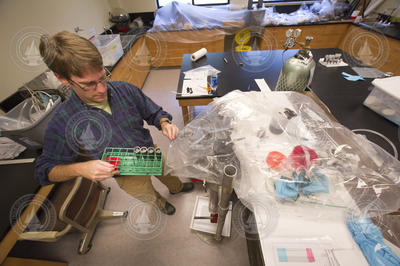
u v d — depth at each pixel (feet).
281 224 1.79
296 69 3.43
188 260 4.01
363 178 2.07
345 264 1.58
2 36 4.16
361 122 3.34
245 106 2.98
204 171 2.09
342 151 2.34
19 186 2.93
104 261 4.08
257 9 8.54
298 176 2.04
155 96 8.93
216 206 2.82
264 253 1.65
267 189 1.99
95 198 4.14
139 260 4.07
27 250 4.18
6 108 4.14
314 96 4.06
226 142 2.37
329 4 8.98
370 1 8.17
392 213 1.84
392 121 3.27
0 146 3.48
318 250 1.65
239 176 2.06
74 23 6.62
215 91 4.61
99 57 2.28
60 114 2.58
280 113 2.82
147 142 3.51
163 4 10.41
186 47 9.90
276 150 2.30
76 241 4.34
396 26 7.54
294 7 10.08
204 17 9.10
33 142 3.37
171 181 4.47
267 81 4.84
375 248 1.65
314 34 9.16
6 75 4.21
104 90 2.56
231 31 9.18
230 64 5.81
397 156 2.70
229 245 4.11
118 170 2.37
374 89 3.39
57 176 2.49
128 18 9.09
